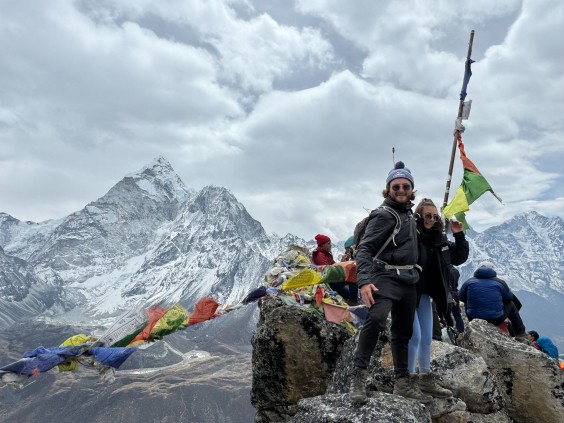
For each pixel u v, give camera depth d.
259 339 5.07
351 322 5.08
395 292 3.43
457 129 5.15
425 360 3.85
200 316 3.83
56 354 3.44
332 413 3.20
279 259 5.54
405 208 3.59
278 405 4.98
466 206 4.79
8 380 3.31
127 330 3.63
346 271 4.86
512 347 4.24
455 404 3.78
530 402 4.09
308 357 5.00
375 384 4.10
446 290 3.81
